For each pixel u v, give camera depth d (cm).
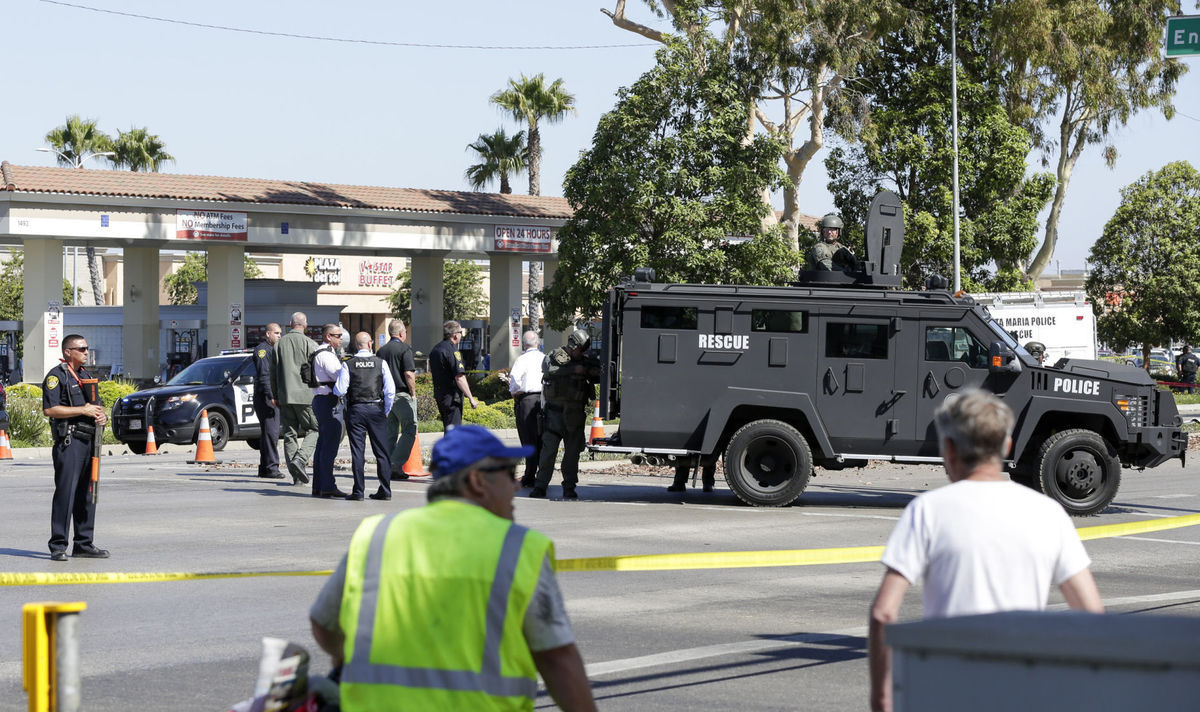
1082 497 3097
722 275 7594
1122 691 546
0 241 9412
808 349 3119
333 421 3266
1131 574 2256
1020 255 8875
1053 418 3188
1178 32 3048
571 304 7825
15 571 2145
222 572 2150
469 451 743
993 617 600
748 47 8081
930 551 828
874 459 3114
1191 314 10731
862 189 9012
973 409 856
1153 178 11031
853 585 2130
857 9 8125
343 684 706
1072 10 8844
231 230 8644
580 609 1903
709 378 3136
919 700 591
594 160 7756
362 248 9575
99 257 16525
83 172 8344
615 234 7550
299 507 3075
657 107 7662
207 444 4359
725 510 3106
